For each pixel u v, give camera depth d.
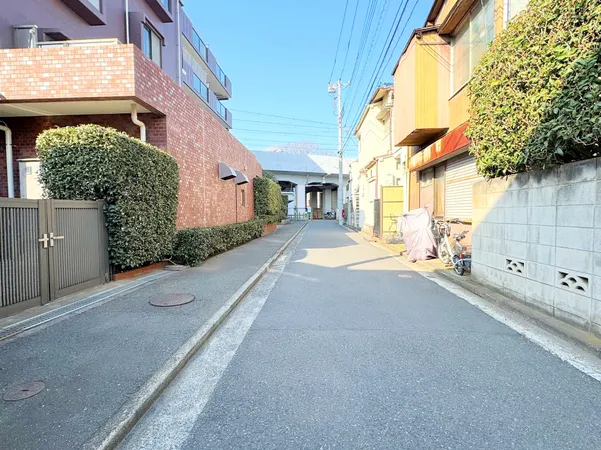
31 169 8.61
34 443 2.14
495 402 2.65
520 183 4.98
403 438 2.25
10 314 4.52
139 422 2.49
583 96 3.43
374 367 3.25
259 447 2.19
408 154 13.89
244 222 15.27
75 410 2.49
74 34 10.04
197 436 2.32
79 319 4.45
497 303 5.22
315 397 2.76
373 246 14.05
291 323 4.54
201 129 10.88
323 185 47.84
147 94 7.65
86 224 5.93
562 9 3.75
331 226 30.28
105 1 11.18
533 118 4.26
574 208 3.94
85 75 7.23
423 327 4.32
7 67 7.29
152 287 6.22
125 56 7.21
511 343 3.78
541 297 4.53
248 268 8.22
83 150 5.95
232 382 3.03
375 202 17.55
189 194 9.90
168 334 3.96
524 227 4.89
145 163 6.93
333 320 4.63
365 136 23.67
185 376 3.16
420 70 9.95
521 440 2.22
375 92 17.92
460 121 9.05
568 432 2.29
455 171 9.62
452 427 2.36
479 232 6.29
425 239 9.69
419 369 3.20
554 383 2.92
